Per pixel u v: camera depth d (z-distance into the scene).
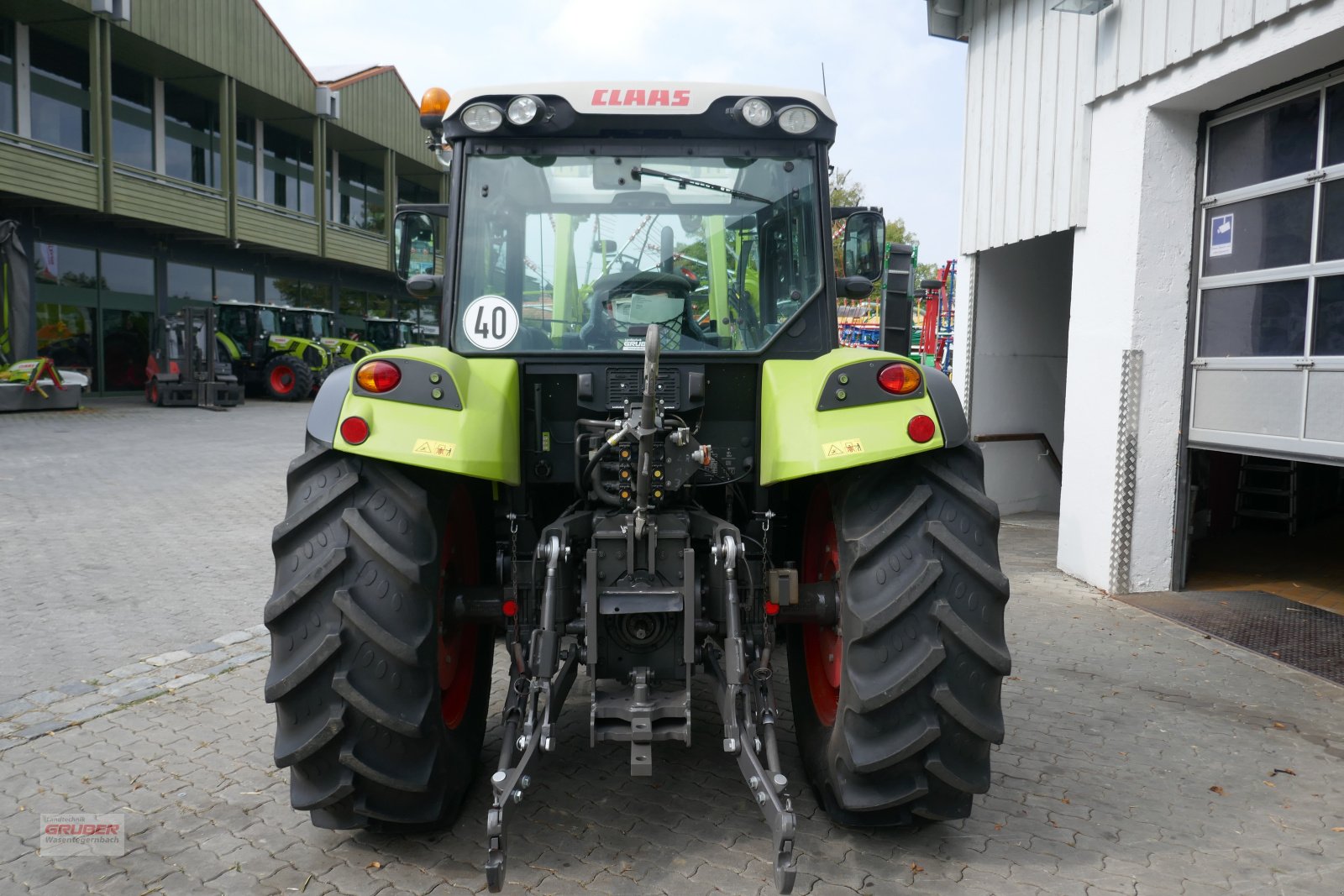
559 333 3.01
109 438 13.13
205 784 3.09
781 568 3.08
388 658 2.44
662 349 2.99
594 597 2.59
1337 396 4.65
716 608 2.74
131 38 18.56
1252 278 5.15
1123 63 5.51
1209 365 5.46
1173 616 5.22
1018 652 4.61
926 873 2.58
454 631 2.97
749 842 2.73
